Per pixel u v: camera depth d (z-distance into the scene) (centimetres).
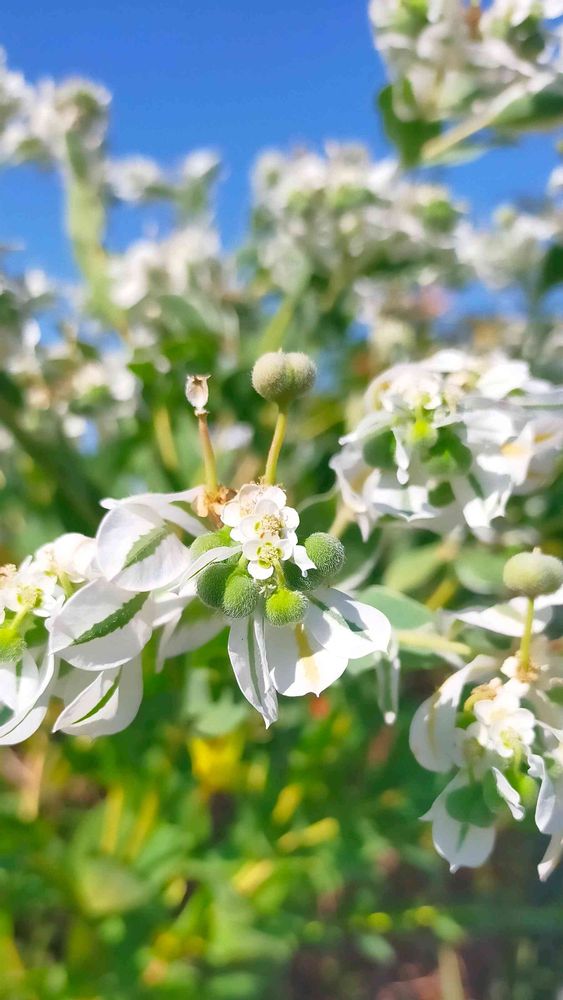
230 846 14
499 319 18
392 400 9
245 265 18
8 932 14
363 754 14
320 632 7
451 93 13
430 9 12
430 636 9
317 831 14
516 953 20
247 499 7
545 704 8
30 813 15
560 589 9
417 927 16
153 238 17
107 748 13
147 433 15
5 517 16
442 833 8
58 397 14
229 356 15
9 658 7
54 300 15
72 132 16
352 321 17
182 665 11
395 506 9
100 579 7
